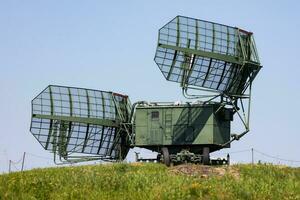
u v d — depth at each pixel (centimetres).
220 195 2888
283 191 3089
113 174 3425
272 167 4166
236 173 4025
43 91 5125
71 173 3538
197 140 4838
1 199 2789
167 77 4784
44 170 3869
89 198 2836
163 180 3275
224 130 4916
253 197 2916
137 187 3131
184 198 2845
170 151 4962
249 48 4897
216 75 4825
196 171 4072
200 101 4912
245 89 4903
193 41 4756
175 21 4744
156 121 4975
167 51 4725
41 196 2941
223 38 4841
